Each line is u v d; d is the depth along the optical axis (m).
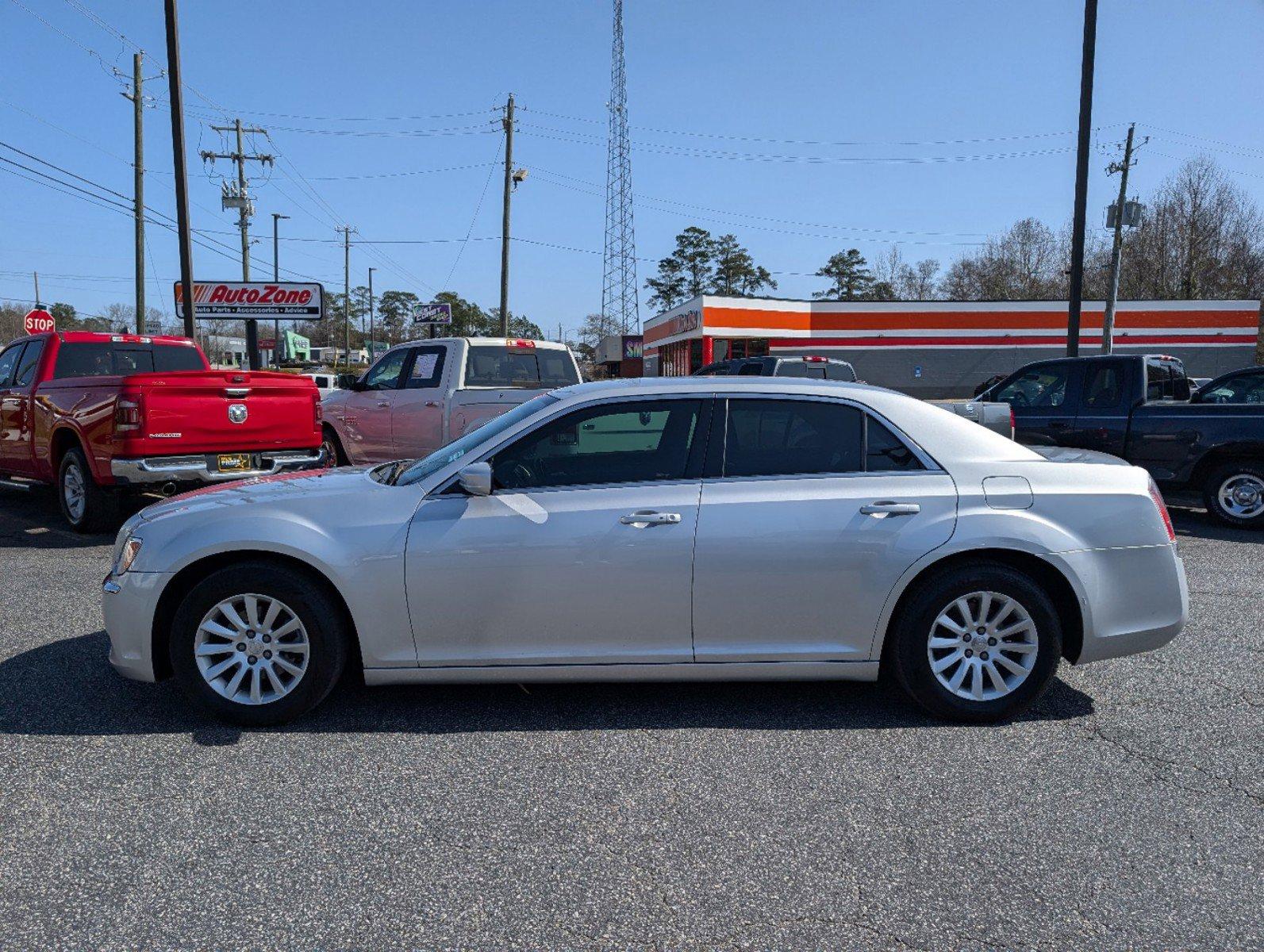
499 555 3.95
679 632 4.02
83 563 7.52
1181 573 4.20
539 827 3.19
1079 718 4.19
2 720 4.12
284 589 3.96
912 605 4.02
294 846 3.05
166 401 8.00
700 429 4.15
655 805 3.35
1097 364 9.84
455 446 4.51
